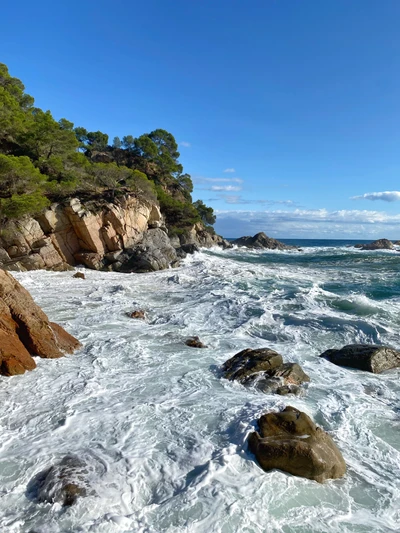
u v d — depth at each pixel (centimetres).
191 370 881
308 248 7094
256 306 1523
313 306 1524
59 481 466
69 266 2981
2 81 4584
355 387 815
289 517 432
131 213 3566
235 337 1171
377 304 1512
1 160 2656
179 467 512
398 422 664
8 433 594
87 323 1297
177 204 5400
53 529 404
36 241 2939
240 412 656
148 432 596
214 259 4162
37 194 2934
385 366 933
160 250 3516
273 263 3862
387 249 6309
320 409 698
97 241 3256
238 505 443
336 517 436
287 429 570
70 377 820
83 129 6844
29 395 729
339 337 1173
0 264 2650
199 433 595
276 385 782
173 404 696
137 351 1005
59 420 635
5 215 2744
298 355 1020
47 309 1498
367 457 559
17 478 485
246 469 509
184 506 439
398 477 515
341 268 3234
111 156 6525
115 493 457
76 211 3122
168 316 1417
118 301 1686
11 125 3316
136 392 754
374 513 447
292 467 504
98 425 617
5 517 421
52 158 3472
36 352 919
